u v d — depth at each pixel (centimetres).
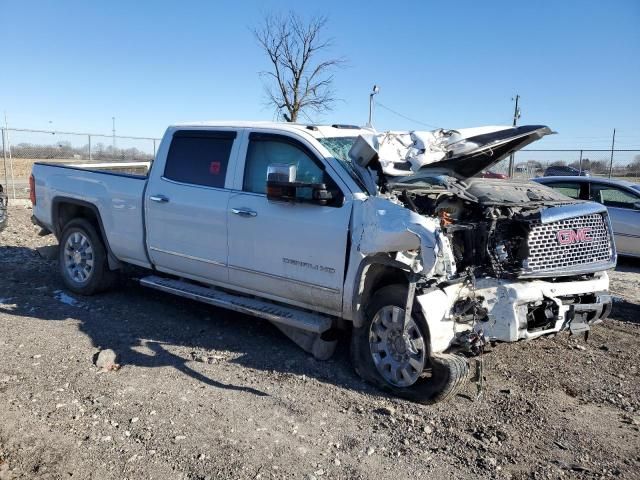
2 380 420
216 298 531
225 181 527
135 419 371
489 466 333
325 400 414
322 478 316
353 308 442
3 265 795
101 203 625
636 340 579
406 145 443
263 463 328
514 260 435
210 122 567
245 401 407
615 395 442
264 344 523
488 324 414
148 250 590
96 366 456
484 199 453
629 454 353
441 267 390
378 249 413
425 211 441
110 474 310
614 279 932
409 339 412
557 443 363
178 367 464
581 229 466
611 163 2167
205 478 310
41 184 700
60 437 345
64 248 670
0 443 334
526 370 484
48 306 613
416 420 388
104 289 659
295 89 2694
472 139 441
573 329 450
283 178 453
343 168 463
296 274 473
